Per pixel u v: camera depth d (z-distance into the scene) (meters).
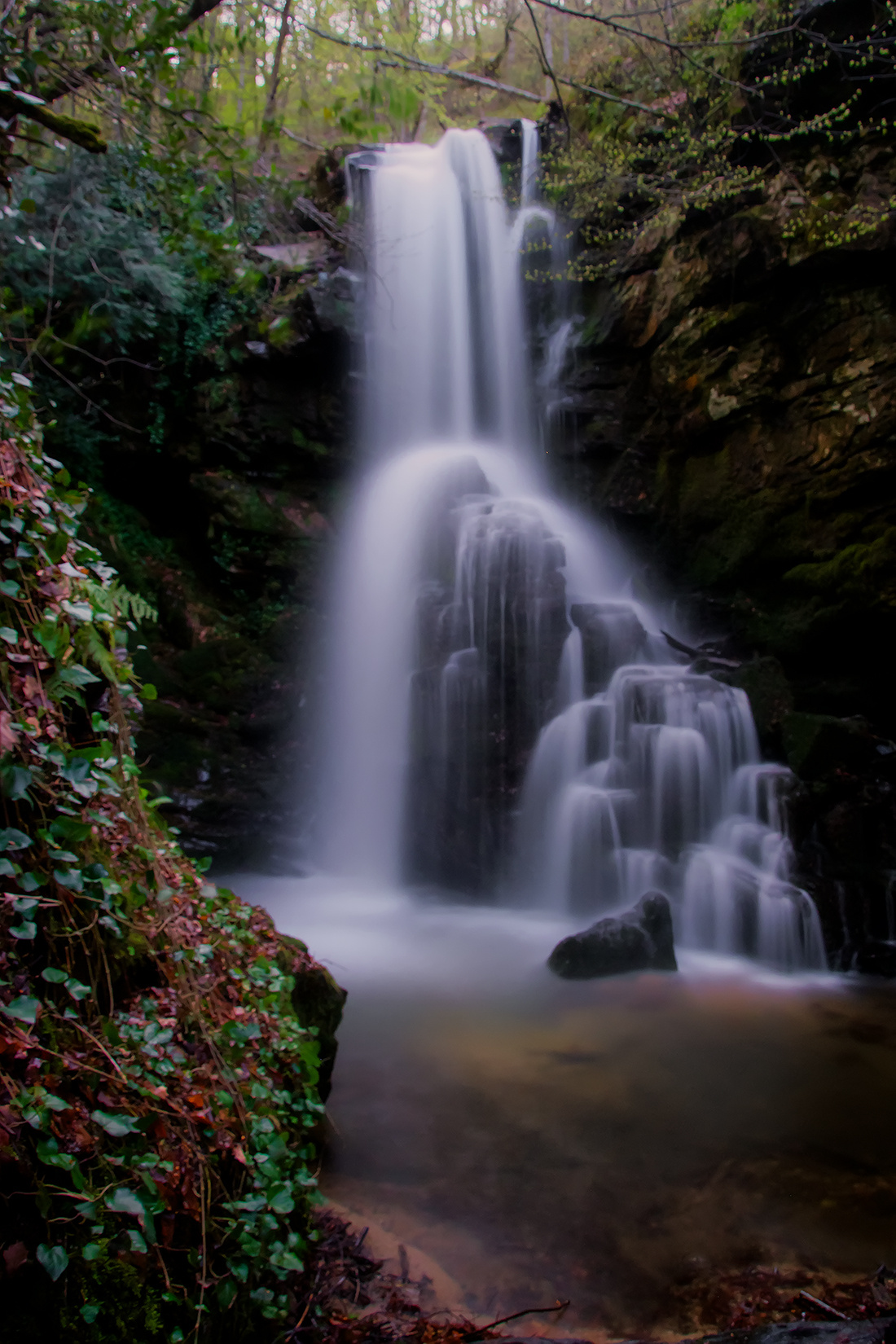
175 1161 2.20
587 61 13.85
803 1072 5.70
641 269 12.45
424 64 5.81
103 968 2.38
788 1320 3.38
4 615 2.32
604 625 10.41
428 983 7.21
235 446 12.30
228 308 12.27
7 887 2.13
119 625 3.21
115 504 12.37
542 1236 3.93
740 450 11.35
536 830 9.67
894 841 8.55
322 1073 4.43
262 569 12.14
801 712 9.80
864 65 9.35
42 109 3.38
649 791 9.16
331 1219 3.79
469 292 14.09
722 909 8.19
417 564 11.38
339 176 13.55
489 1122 4.99
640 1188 4.35
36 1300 1.71
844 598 10.30
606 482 12.85
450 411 13.96
